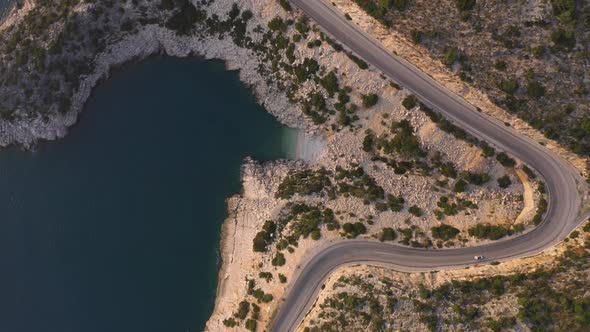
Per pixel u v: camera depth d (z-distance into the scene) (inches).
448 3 2368.4
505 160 2738.7
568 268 2534.5
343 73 2851.9
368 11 2605.8
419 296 2608.3
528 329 2425.0
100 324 3159.5
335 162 3011.8
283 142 3120.1
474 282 2613.2
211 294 3132.4
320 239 2849.4
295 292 2837.1
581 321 2320.4
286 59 2952.8
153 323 3149.6
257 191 3080.7
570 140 2541.8
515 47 2364.7
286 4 2847.0
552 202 2716.5
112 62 3152.1
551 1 2231.8
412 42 2561.5
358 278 2716.5
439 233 2805.1
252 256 3006.9
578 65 2309.3
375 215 2871.6
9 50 3053.6
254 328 2876.5
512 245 2746.1
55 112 3097.9
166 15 3053.6
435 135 2792.8
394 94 2800.2
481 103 2647.6
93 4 2935.5
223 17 3026.6
